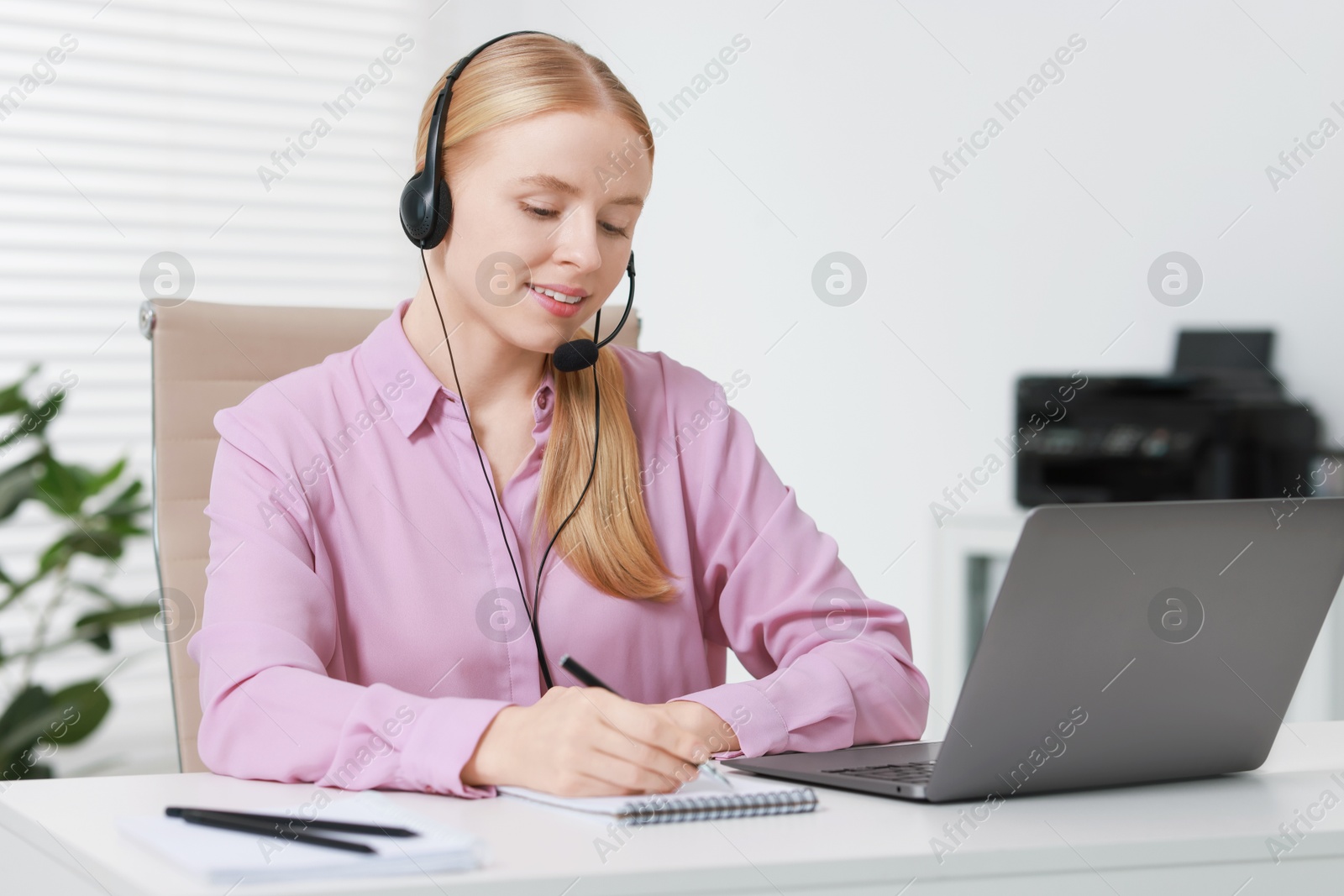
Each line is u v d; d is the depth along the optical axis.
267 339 1.38
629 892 0.61
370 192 3.09
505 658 1.18
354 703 0.90
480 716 0.85
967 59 2.82
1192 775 0.90
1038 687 0.79
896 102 2.91
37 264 2.79
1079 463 2.52
